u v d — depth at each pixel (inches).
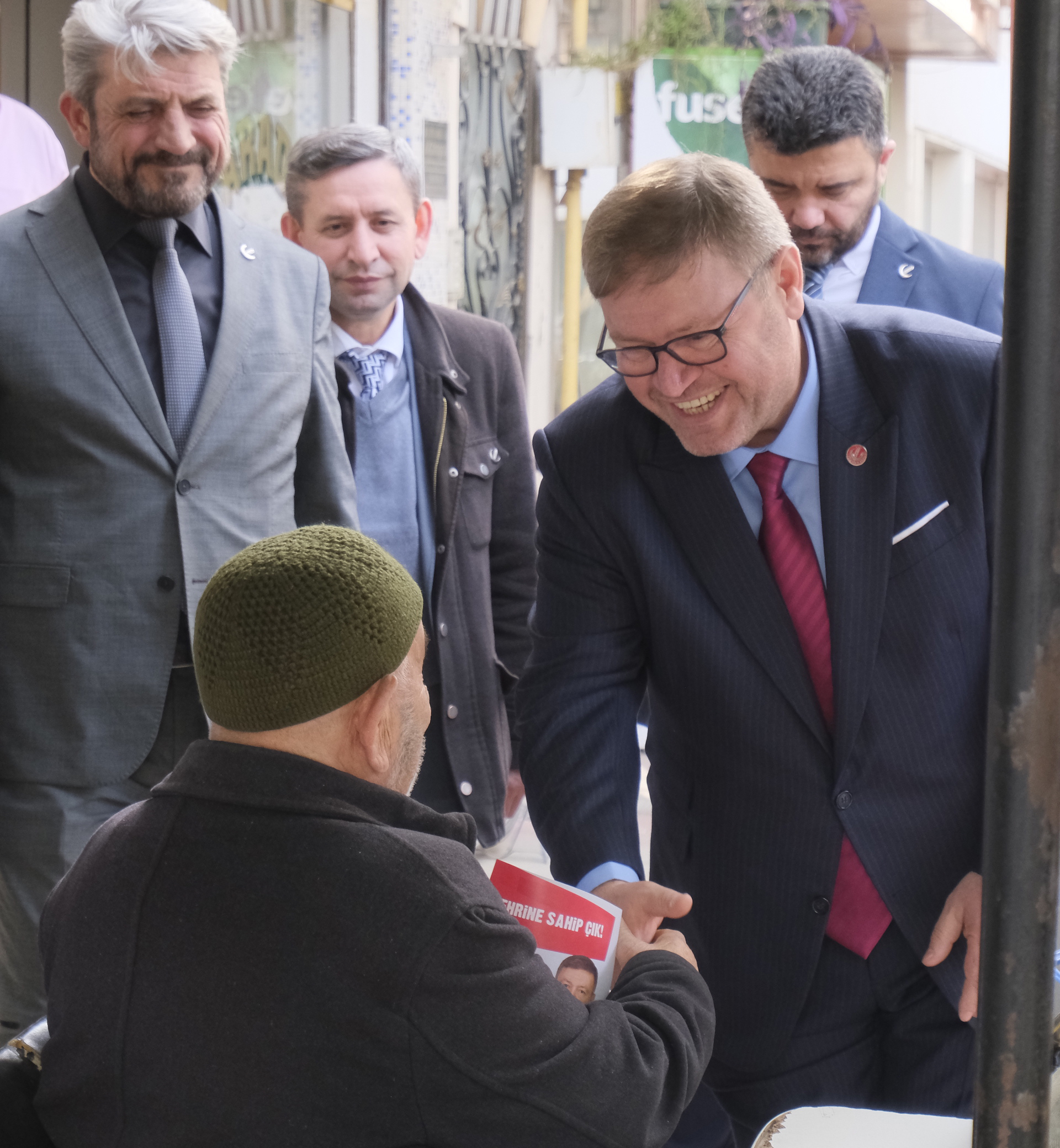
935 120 308.5
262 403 96.6
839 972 75.0
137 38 88.7
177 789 52.4
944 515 70.7
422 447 119.5
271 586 51.7
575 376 246.2
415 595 55.4
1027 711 32.2
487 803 124.4
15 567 92.3
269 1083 49.6
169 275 95.2
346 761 53.3
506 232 232.8
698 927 77.4
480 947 50.3
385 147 117.9
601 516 74.6
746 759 73.3
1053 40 29.7
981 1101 34.3
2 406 92.0
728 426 67.4
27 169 126.4
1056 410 31.1
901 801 72.1
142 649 92.7
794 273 67.3
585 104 231.5
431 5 207.5
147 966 50.9
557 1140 51.3
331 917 49.6
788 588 72.2
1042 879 33.0
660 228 62.9
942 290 110.2
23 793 93.1
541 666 79.0
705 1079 82.0
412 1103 50.2
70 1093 53.1
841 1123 57.4
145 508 92.4
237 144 190.5
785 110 103.9
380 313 118.0
